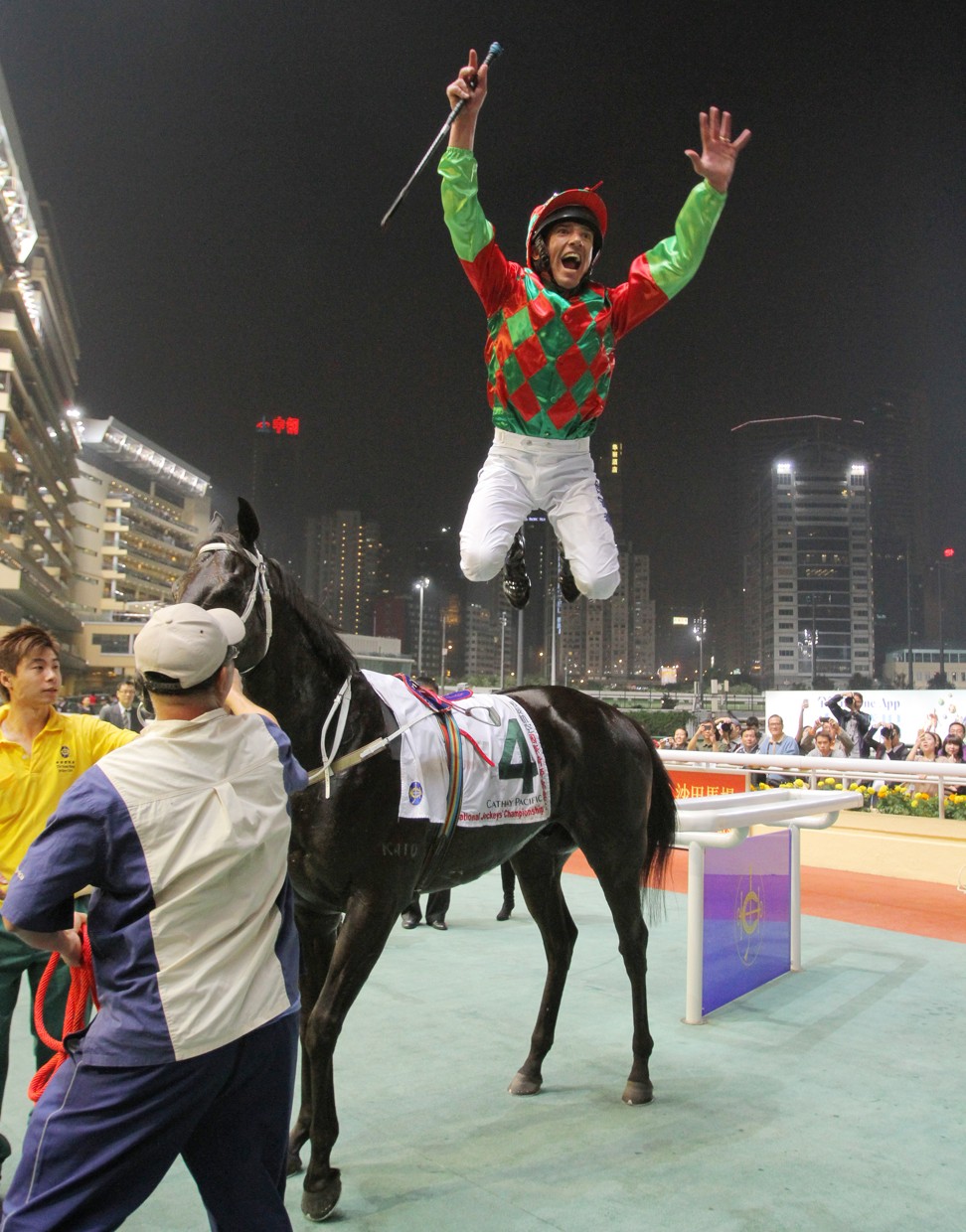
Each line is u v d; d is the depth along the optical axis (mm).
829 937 5641
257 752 1604
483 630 134875
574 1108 3098
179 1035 1383
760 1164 2699
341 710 2598
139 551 73062
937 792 8227
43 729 2578
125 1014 1392
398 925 5789
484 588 136875
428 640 131375
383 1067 3441
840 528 110688
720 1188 2553
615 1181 2584
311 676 2576
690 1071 3457
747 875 4531
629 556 146750
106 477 68625
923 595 151875
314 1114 2379
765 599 114625
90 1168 1348
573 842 3529
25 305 37094
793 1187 2564
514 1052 3617
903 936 5668
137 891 1435
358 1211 2406
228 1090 1492
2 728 2566
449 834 2787
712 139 3016
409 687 2914
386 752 2611
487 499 3162
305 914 2729
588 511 3219
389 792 2582
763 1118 3037
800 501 111500
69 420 51281
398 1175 2605
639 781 3488
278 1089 1552
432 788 2697
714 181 3029
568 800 3352
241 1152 1515
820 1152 2791
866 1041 3807
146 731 1566
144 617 62500
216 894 1476
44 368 42031
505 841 3018
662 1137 2881
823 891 7016
